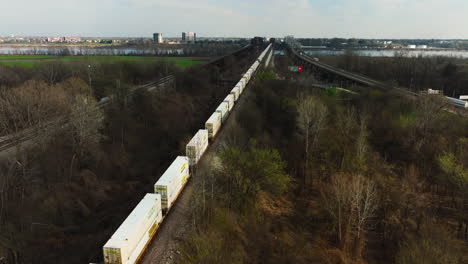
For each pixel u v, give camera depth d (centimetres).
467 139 5797
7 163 4947
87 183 5228
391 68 15725
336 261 3794
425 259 3325
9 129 6231
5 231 3778
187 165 4856
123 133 7206
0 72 9969
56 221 4278
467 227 4288
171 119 8306
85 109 5950
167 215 4038
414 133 6675
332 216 4556
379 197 4756
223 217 3969
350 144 6172
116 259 2772
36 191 4738
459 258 3647
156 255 3331
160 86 11200
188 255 3181
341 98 9050
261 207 4694
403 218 4497
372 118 7594
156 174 5719
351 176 5059
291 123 7531
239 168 4569
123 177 5756
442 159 5203
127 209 4588
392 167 6012
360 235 4138
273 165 4681
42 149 5338
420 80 14075
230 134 6594
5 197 4300
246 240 3850
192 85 12312
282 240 4022
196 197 4247
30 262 3450
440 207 4881
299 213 4778
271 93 9006
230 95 8662
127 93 8488
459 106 8394
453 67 14600
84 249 3684
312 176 5756
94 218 4459
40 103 6344
